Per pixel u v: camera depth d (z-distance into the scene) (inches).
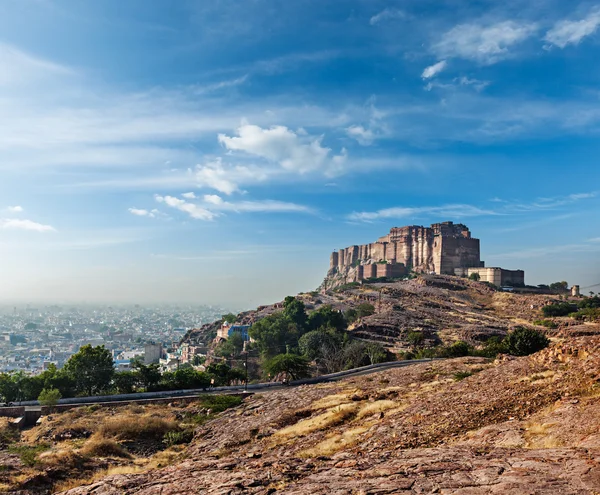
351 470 565.0
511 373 1268.5
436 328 4933.6
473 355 3102.9
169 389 3002.0
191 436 1692.9
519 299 6250.0
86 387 3102.9
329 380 2984.7
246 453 1135.0
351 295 7165.4
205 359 6013.8
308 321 5369.1
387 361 3718.0
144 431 1733.5
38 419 2206.0
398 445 868.0
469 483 462.6
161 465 1245.7
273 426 1457.9
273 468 616.1
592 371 972.6
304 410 1590.8
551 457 530.0
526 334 2623.0
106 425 1764.3
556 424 709.9
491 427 806.5
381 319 5123.0
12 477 1037.8
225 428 1651.1
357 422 1222.9
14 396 2839.6
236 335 5703.7
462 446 674.2
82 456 1269.7
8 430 1953.7
